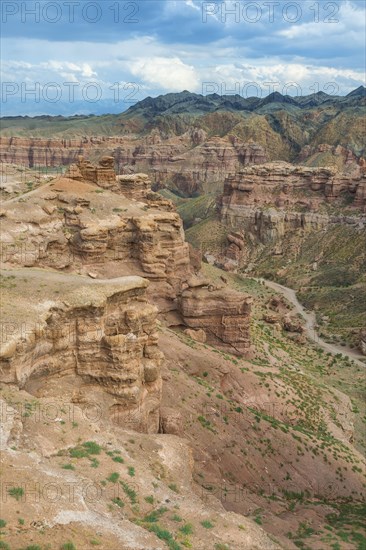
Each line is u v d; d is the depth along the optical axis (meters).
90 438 32.09
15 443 28.25
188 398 51.47
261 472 47.84
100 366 39.19
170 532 25.52
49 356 37.78
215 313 70.25
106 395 38.88
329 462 52.50
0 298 38.72
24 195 74.31
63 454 29.77
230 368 61.69
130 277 44.38
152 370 42.28
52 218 71.25
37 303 38.47
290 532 37.31
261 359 74.19
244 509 39.69
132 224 73.25
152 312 42.34
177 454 35.84
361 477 52.38
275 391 62.91
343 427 63.75
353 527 40.69
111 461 30.38
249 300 70.44
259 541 27.14
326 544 34.94
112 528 23.97
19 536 21.58
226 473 45.72
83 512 24.41
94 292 40.28
